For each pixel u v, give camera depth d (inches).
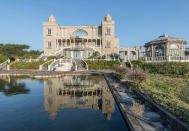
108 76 789.2
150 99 287.6
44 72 1016.2
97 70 1246.9
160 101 262.4
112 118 239.6
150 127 178.1
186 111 201.6
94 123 219.8
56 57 1662.2
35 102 331.9
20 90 465.1
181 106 227.1
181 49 1103.0
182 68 751.1
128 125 202.1
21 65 1344.7
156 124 186.5
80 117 242.5
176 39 1076.5
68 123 218.4
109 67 1330.0
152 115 218.2
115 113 262.7
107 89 485.1
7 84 581.0
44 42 1903.3
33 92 435.8
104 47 1911.9
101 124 216.1
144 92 345.1
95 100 349.1
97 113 262.2
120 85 500.4
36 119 233.6
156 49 1187.3
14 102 331.9
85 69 1285.7
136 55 1913.1
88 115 252.2
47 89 483.5
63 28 2037.4
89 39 2007.9
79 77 824.9
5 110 277.4
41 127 204.7
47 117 242.7
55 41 1898.4
